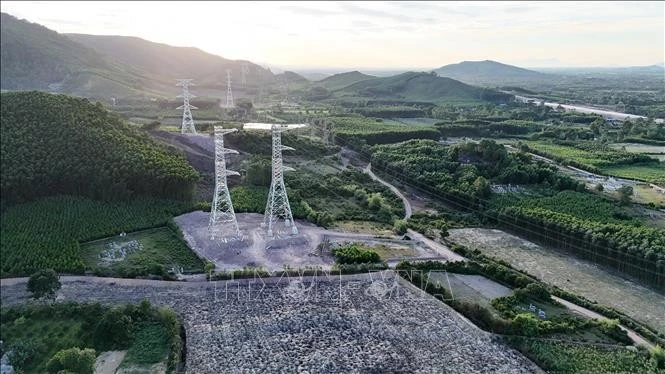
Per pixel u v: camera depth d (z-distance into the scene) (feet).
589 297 344.90
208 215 461.78
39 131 493.36
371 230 461.37
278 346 281.54
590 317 315.58
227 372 256.93
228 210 436.35
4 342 280.10
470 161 638.12
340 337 292.81
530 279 355.97
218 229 423.64
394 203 538.47
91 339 283.59
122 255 385.29
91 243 404.77
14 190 437.17
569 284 364.79
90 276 353.10
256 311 316.60
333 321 308.19
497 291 352.69
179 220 451.94
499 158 615.57
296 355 273.54
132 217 446.19
